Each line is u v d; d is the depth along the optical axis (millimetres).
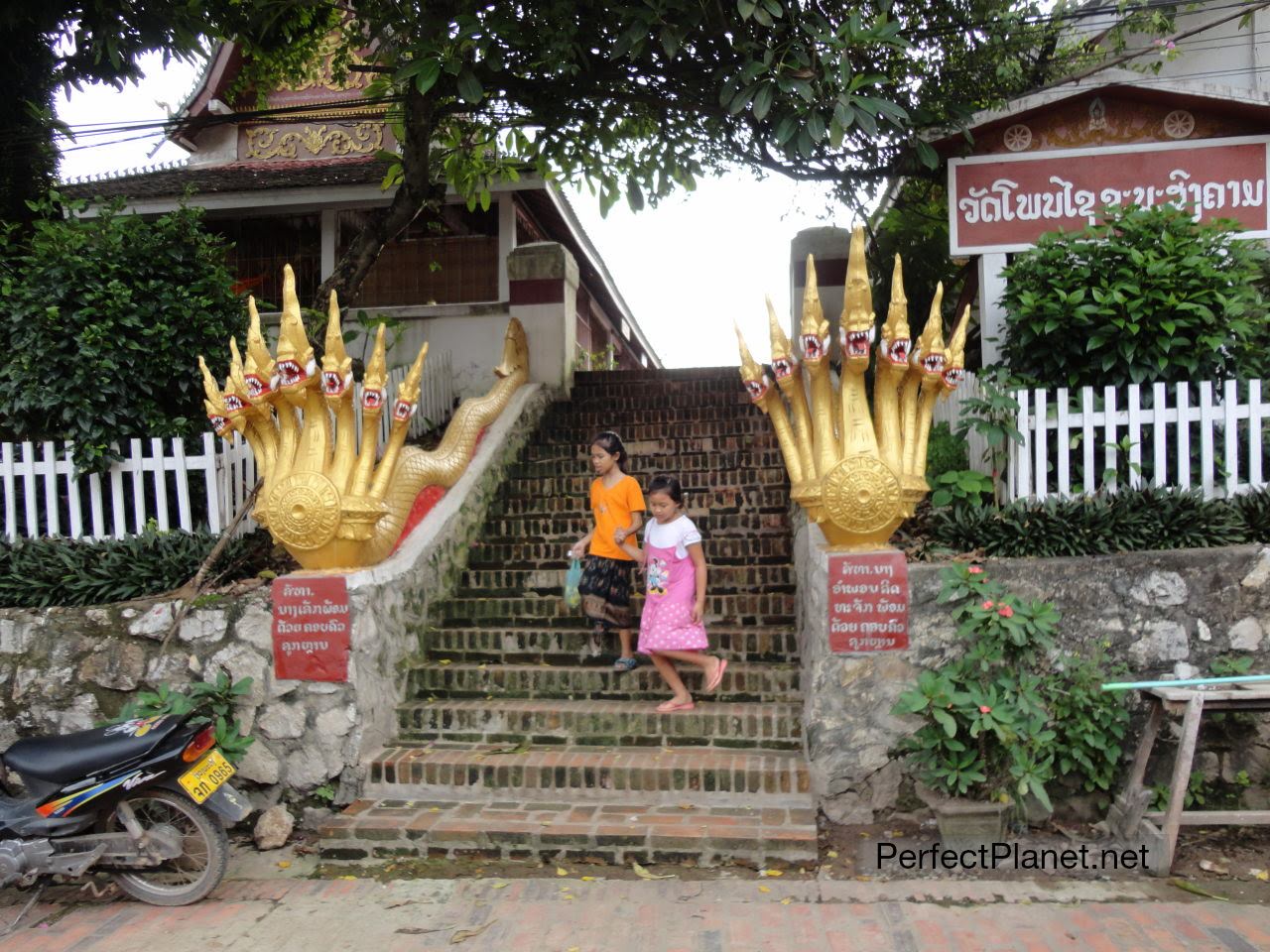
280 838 4832
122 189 11875
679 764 4914
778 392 5090
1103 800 4699
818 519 4898
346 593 5086
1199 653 4719
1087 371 5641
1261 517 4984
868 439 4828
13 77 7688
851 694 4781
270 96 12484
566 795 4918
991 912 3951
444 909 4094
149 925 4051
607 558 5738
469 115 9102
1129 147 6434
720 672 5371
